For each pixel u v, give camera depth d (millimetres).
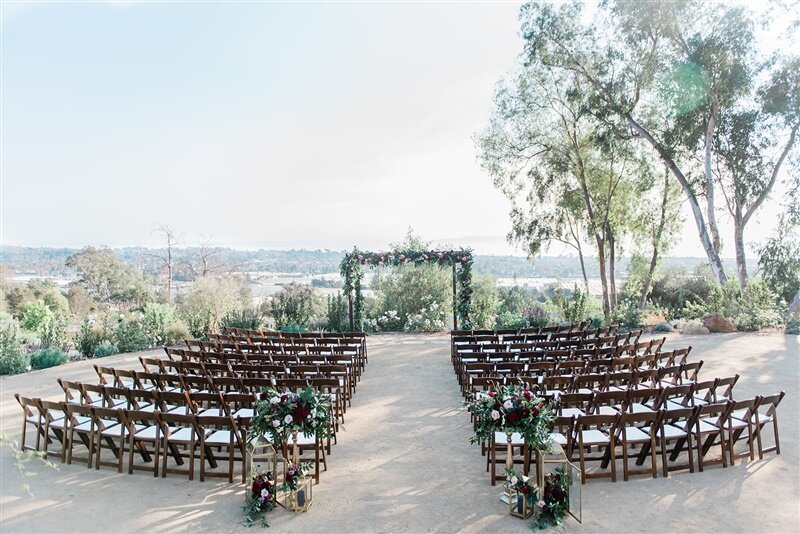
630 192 22609
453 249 17203
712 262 19516
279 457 6301
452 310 19500
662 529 4734
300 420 5395
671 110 19953
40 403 6418
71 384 6973
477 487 5703
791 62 18844
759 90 19328
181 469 6059
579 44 20938
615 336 10578
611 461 5652
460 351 10422
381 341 16141
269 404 5379
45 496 5539
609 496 5395
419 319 18438
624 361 8258
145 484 5828
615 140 20875
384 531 4809
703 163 21266
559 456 5125
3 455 6691
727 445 6148
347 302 18109
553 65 21359
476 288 21031
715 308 17750
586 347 10391
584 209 22828
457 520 4992
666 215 23078
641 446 6836
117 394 6793
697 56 18734
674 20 19297
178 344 15531
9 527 4906
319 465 6301
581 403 7082
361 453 6742
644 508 5129
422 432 7523
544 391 6816
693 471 5902
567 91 21422
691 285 25781
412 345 15242
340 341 11758
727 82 18719
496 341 11789
